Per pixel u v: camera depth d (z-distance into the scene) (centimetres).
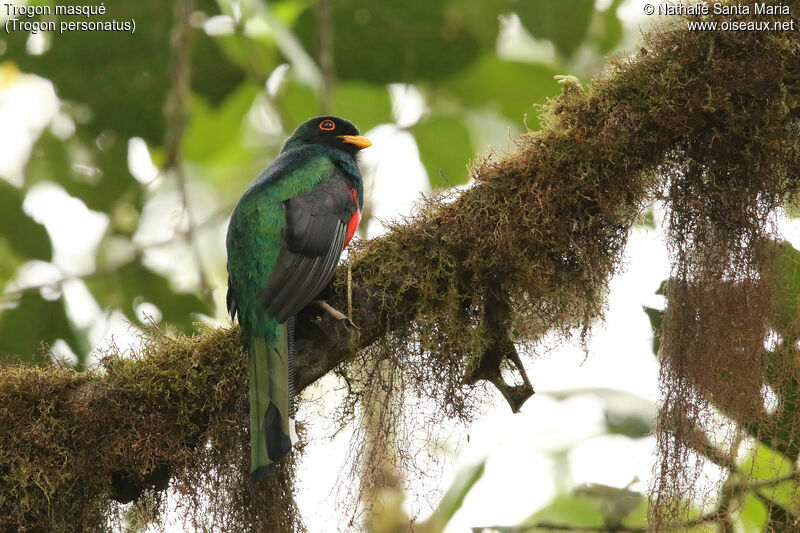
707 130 785
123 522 757
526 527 1025
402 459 768
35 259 1272
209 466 742
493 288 775
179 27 1114
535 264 764
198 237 1452
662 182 800
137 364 736
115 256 1339
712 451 768
